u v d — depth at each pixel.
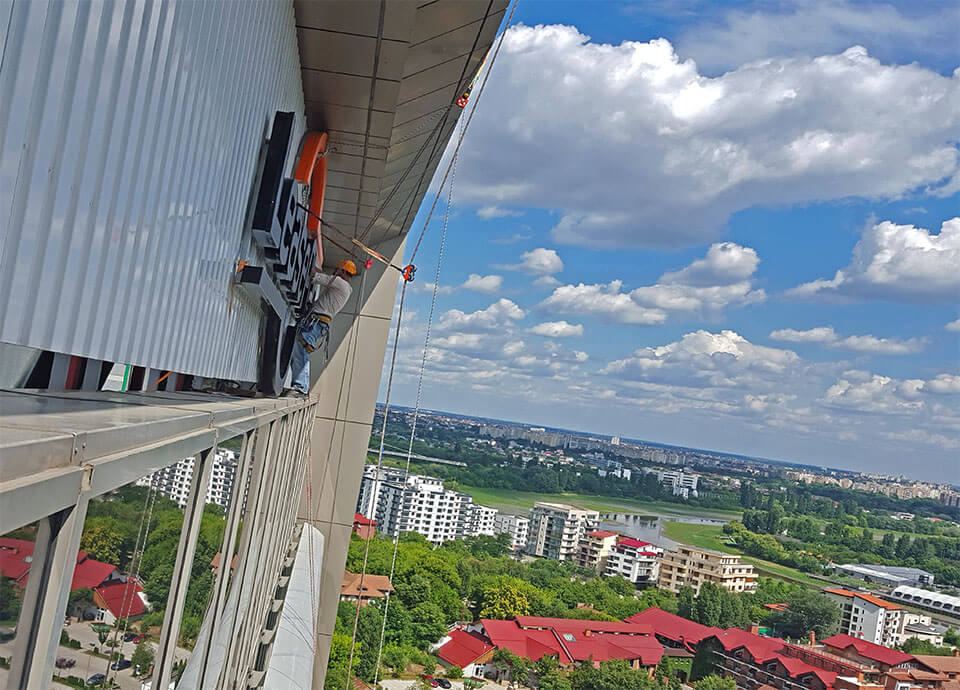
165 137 2.42
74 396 1.80
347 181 8.21
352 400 12.81
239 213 3.91
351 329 12.83
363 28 4.71
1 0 1.30
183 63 2.46
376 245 12.75
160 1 2.14
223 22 2.90
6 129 1.43
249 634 4.45
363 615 36.06
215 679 3.16
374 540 41.03
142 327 2.58
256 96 3.84
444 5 4.53
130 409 1.70
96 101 1.83
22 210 1.56
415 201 10.70
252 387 5.61
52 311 1.83
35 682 1.06
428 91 5.98
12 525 0.86
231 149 3.46
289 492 6.14
